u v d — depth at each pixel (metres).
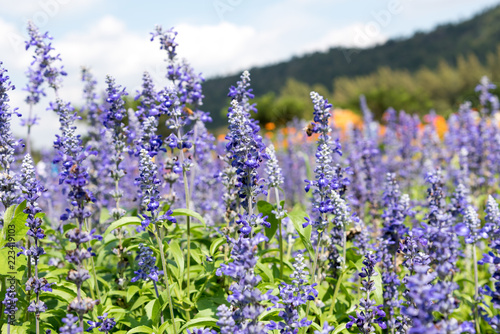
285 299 4.11
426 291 3.14
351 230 6.00
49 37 6.64
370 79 60.09
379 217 8.12
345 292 5.70
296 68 79.94
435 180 5.57
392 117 13.58
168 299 4.75
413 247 4.99
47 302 5.57
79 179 4.37
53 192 9.37
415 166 11.98
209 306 5.36
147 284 5.58
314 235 5.89
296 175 13.09
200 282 5.96
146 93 6.27
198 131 6.98
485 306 5.58
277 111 33.78
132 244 6.33
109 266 7.07
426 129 12.27
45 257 7.20
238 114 4.78
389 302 4.86
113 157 6.24
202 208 8.05
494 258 4.25
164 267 4.70
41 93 7.11
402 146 12.02
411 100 39.34
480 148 9.84
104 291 5.81
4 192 5.03
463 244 7.69
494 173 10.05
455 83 52.88
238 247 4.32
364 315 4.73
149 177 4.60
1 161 5.43
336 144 5.33
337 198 5.18
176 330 4.71
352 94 55.38
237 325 4.03
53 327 5.10
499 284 4.25
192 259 6.22
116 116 6.10
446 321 3.34
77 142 4.55
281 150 14.34
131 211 7.41
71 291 5.25
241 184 4.93
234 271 3.80
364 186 8.48
